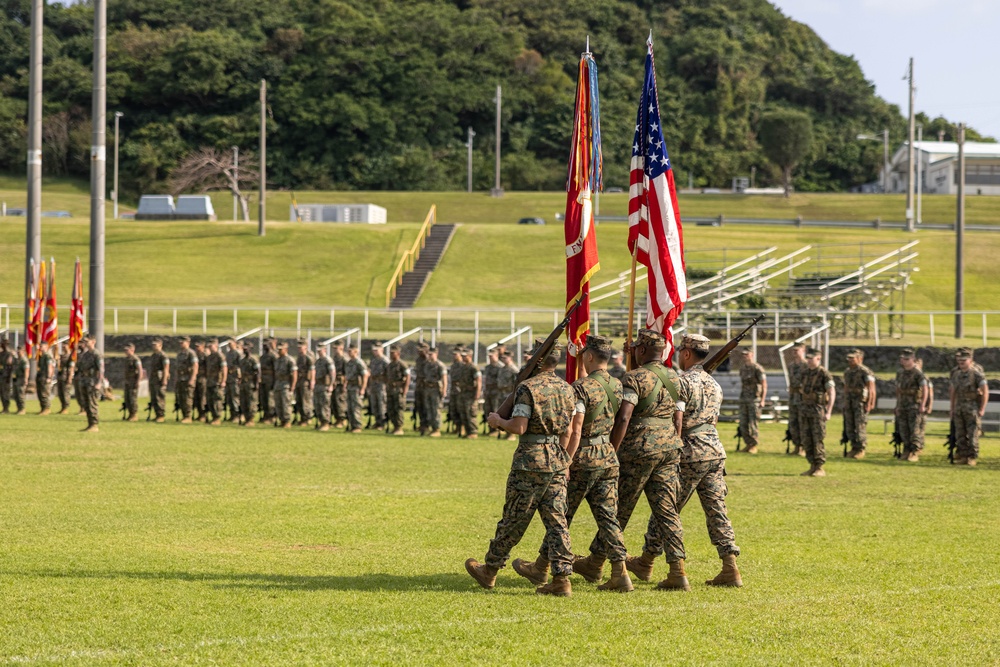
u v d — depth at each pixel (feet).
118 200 512.63
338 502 51.47
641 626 29.40
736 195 445.78
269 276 234.99
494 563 33.86
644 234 42.27
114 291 220.23
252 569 36.29
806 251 245.65
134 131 536.42
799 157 443.73
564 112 593.42
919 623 29.91
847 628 29.30
